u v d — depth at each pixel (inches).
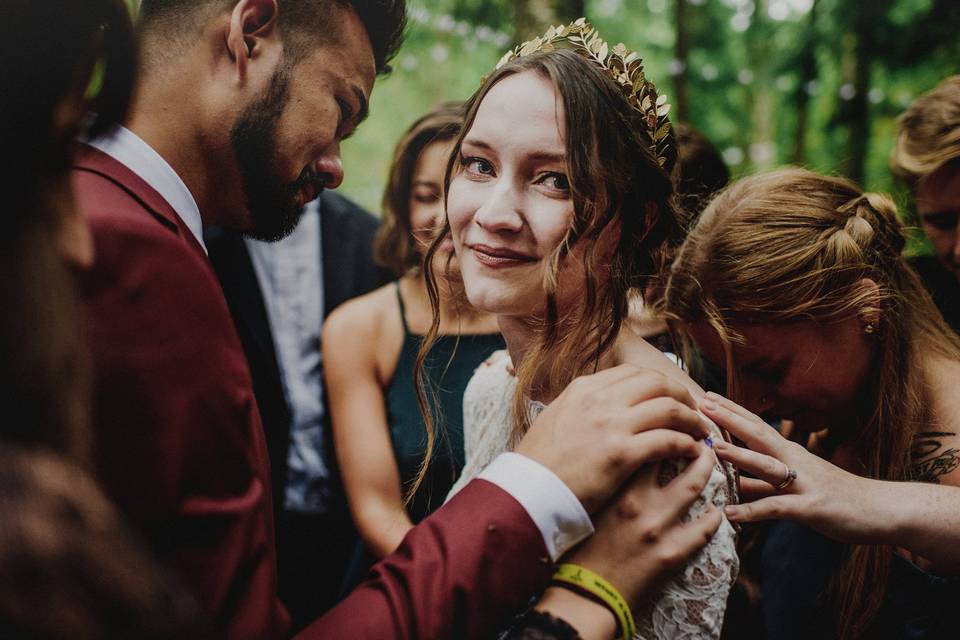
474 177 49.6
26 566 21.5
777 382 60.8
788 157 272.1
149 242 41.8
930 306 64.9
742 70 273.4
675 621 43.7
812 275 57.2
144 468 39.3
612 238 49.1
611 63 50.6
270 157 52.7
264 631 42.3
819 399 60.9
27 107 27.0
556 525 42.1
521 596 41.6
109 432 38.5
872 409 60.6
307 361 110.7
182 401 40.8
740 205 61.2
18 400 24.5
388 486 89.0
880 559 58.2
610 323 49.2
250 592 42.4
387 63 58.0
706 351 62.7
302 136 53.2
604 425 43.3
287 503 107.5
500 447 60.4
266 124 51.9
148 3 50.3
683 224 63.3
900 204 85.1
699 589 44.2
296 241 113.0
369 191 304.3
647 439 42.5
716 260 59.2
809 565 65.2
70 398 25.6
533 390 52.1
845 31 188.4
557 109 47.0
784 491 49.5
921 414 59.5
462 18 196.5
